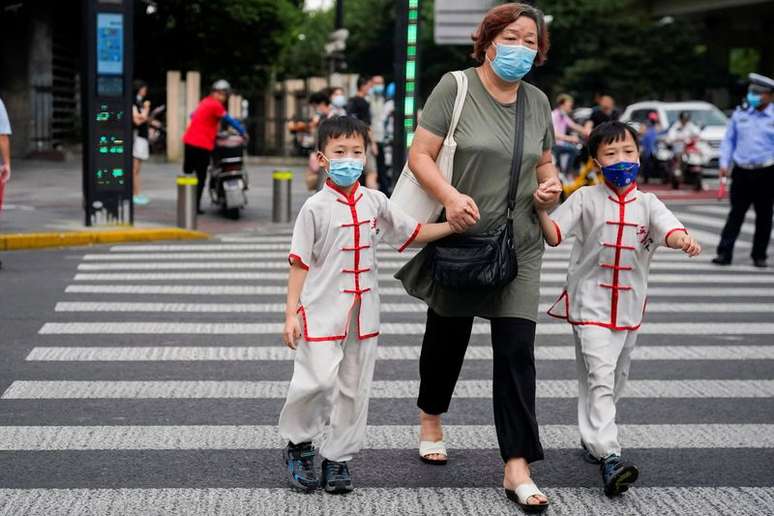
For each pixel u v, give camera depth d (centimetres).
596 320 487
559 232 474
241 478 481
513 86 470
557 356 739
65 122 2903
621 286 486
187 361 704
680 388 655
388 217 461
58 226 1341
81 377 658
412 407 604
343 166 446
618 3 4688
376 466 503
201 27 3375
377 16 5978
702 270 1173
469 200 443
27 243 1234
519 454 451
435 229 458
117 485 469
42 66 2675
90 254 1202
